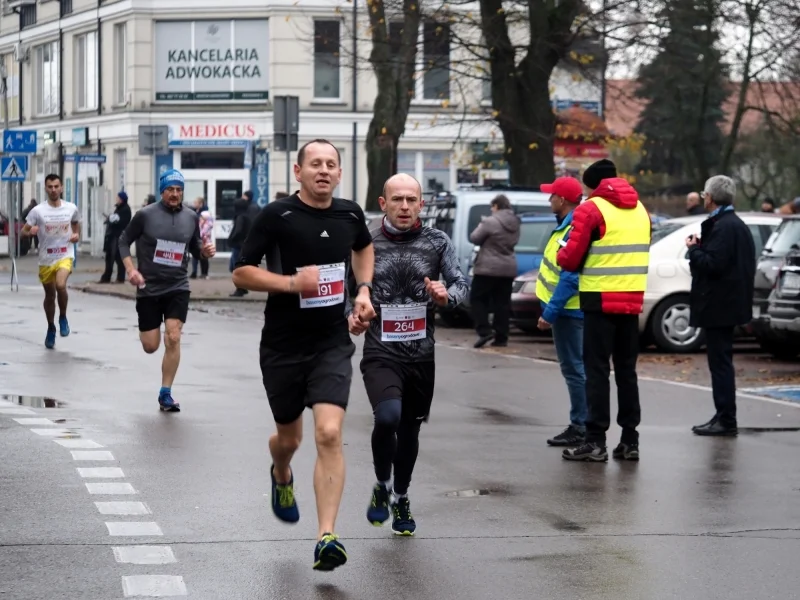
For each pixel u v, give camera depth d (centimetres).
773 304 1961
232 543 867
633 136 3703
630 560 841
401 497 905
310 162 825
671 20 3162
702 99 4244
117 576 783
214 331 2388
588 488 1068
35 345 2064
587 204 1195
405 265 908
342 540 885
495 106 3234
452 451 1223
